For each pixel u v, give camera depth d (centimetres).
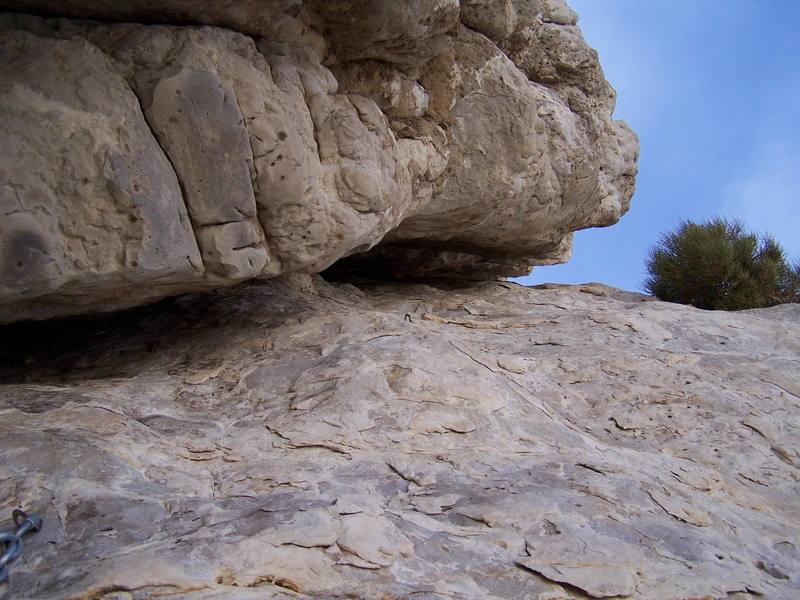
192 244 321
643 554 248
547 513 261
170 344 404
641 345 486
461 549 236
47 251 275
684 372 441
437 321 518
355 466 285
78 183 280
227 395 341
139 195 295
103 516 230
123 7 302
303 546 222
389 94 436
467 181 511
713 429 386
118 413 304
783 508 329
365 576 215
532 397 379
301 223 363
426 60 448
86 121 282
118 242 293
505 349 460
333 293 543
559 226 642
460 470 289
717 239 813
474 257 680
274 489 262
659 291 847
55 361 384
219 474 274
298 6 353
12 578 201
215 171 321
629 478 303
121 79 296
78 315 420
